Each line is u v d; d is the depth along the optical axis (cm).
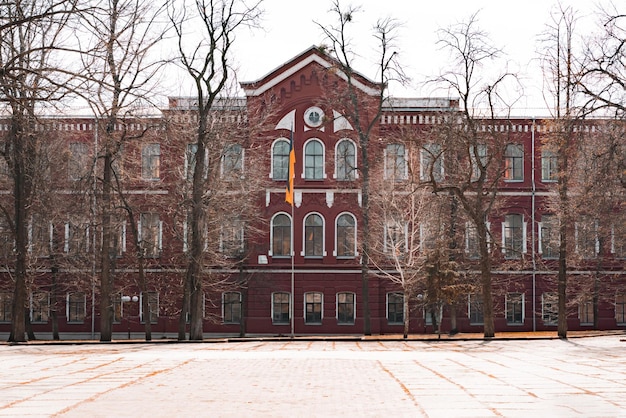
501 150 4491
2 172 5109
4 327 5656
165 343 3903
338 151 5562
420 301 5394
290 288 5512
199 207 4344
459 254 5284
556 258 5731
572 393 1536
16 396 1491
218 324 5566
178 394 1541
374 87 5525
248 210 4984
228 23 4347
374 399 1464
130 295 5556
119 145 3944
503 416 1239
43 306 5297
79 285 5269
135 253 5309
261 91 5541
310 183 5544
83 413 1273
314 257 5528
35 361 2414
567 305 5212
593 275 5553
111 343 3897
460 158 4997
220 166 4894
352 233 5531
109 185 4284
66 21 1830
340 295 5519
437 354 2806
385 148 5531
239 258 5481
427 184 4462
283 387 1673
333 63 5425
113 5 2352
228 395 1528
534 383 1728
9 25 1720
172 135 3562
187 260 4494
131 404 1388
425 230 5028
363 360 2484
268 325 5484
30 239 5062
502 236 5688
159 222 5531
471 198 5369
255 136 5144
